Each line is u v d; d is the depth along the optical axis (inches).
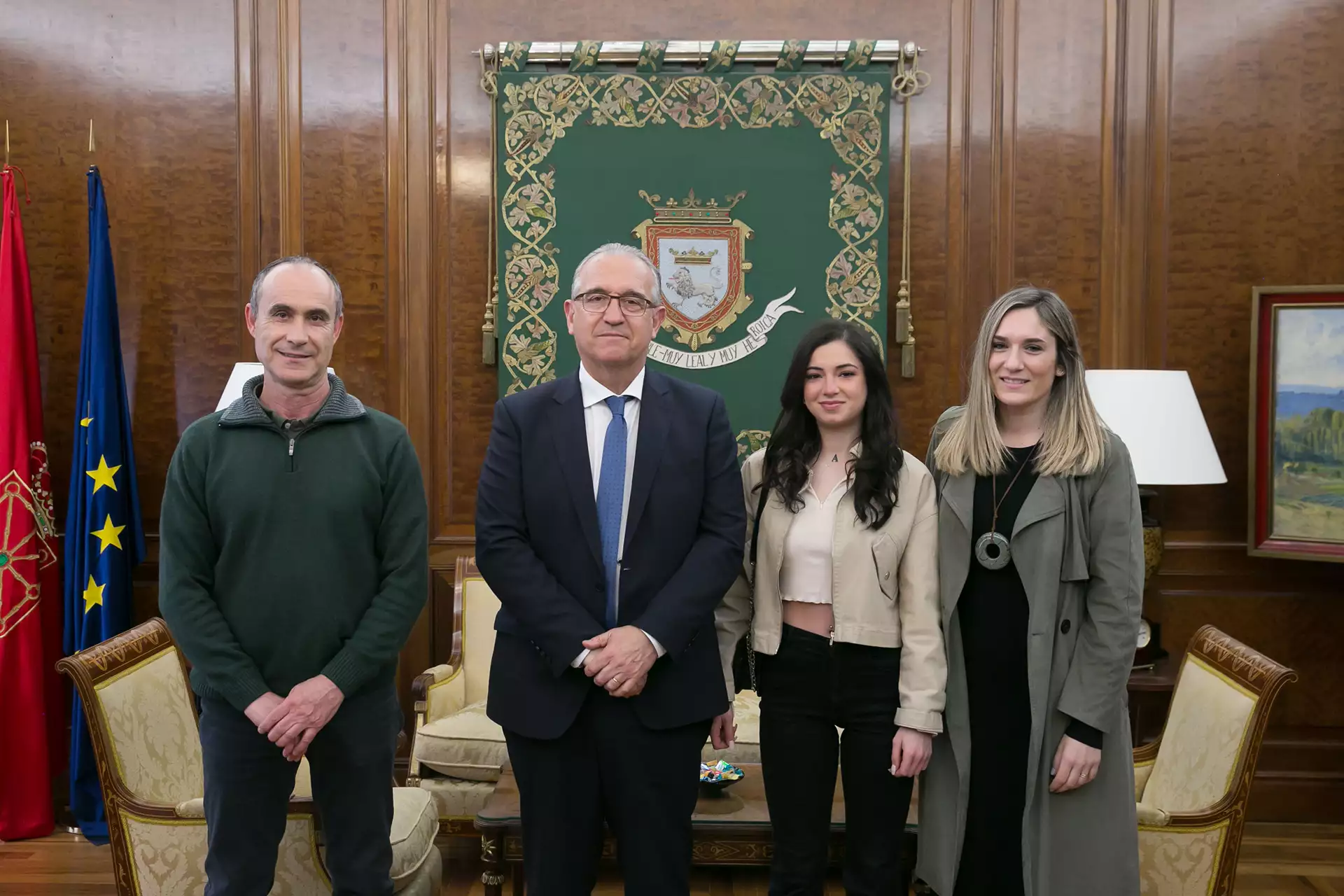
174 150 163.9
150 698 106.2
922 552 85.3
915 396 165.2
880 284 161.2
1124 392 136.7
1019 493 82.4
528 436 84.4
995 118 162.7
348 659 84.7
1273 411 151.6
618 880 131.0
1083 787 80.7
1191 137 159.9
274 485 85.3
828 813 87.4
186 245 164.2
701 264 161.9
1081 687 79.5
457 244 165.6
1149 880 94.4
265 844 86.1
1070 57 161.5
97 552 151.3
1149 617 148.6
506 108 160.7
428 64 164.1
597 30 163.5
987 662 82.4
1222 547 160.9
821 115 160.9
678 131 161.3
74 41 163.2
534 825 81.9
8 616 148.3
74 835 150.4
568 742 81.4
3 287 150.9
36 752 149.1
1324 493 148.7
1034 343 81.4
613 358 83.1
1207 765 98.5
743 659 93.0
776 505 89.1
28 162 163.9
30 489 152.0
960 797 82.0
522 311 161.9
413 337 165.3
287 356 85.0
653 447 83.9
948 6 162.9
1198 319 160.7
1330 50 157.4
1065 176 162.2
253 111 163.6
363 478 87.5
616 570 83.7
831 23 163.2
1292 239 158.7
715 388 162.7
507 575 81.3
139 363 164.9
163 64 163.3
